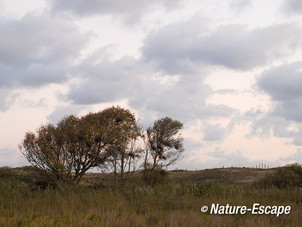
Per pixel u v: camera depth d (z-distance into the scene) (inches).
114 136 770.8
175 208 440.1
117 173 726.5
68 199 475.8
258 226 306.0
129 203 469.1
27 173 898.7
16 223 282.2
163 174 882.8
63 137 764.0
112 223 287.7
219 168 2194.9
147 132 975.0
